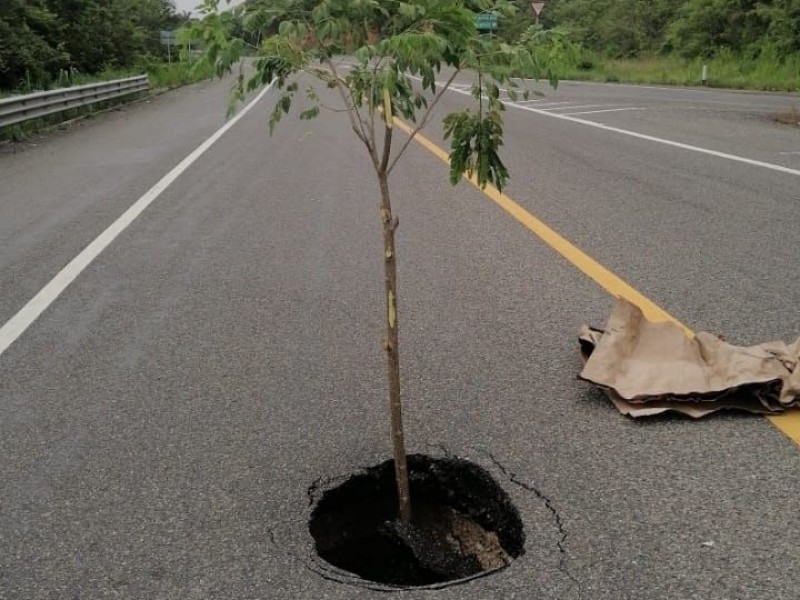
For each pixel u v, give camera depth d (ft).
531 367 13.85
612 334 13.35
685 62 117.70
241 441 11.63
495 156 10.25
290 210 27.48
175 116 62.13
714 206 26.17
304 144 44.39
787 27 104.06
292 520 9.66
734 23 115.65
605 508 9.66
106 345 15.70
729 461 10.65
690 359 12.91
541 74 9.37
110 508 10.04
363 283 19.06
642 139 43.34
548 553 8.85
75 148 44.93
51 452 11.55
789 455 10.77
